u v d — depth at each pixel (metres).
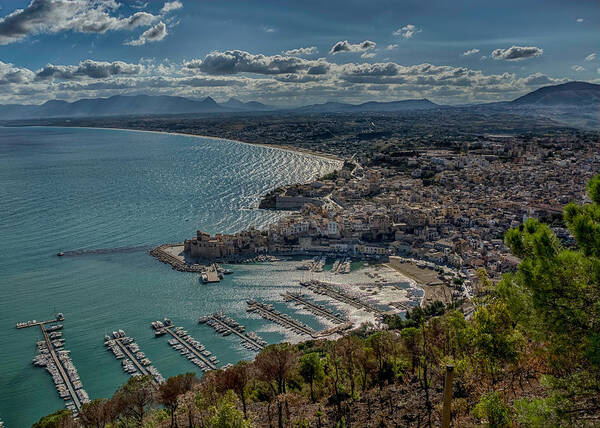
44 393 174.62
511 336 77.75
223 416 88.44
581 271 49.47
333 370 128.38
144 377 126.06
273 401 116.69
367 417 89.81
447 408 56.00
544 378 53.03
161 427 111.31
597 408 47.66
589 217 52.72
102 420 118.31
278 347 125.88
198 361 192.50
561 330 49.78
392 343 131.88
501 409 62.53
